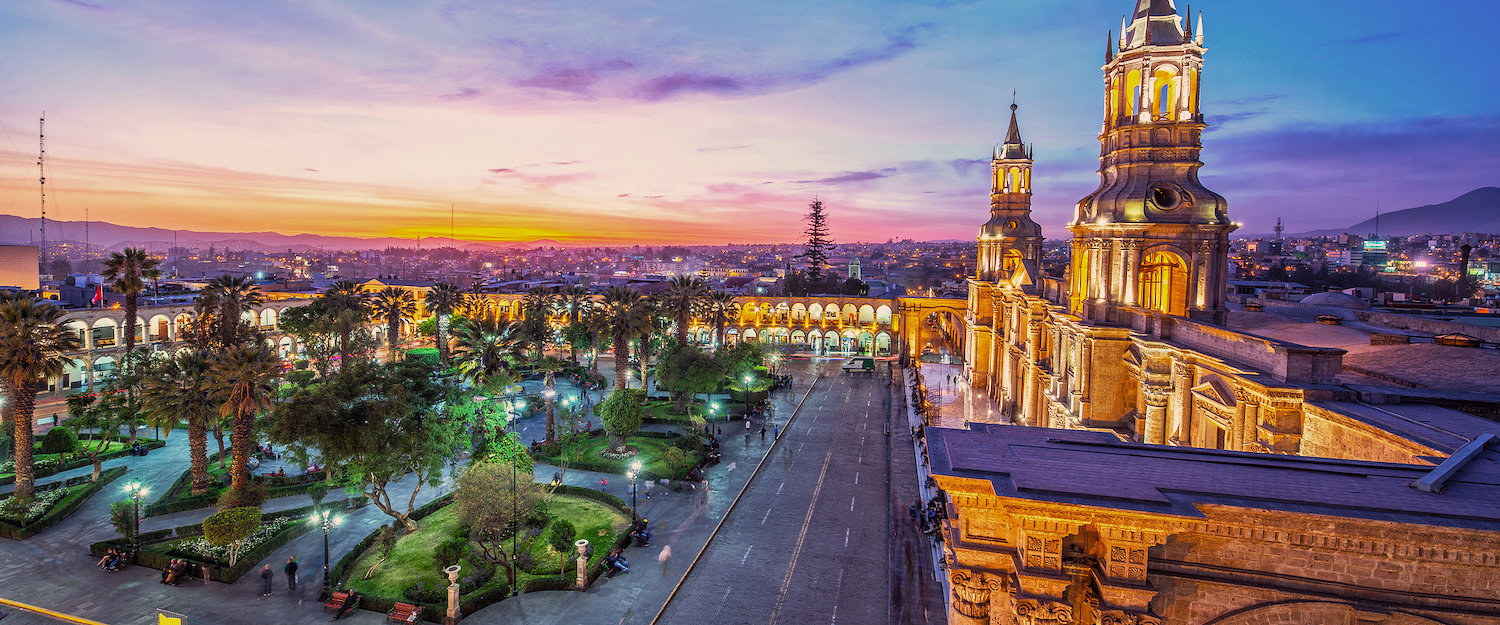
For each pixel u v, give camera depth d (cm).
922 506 3934
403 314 9031
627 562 3256
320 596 2966
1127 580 1362
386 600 2866
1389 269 19162
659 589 3069
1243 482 1433
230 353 3872
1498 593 1298
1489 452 1688
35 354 3891
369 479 3516
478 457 3750
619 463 4712
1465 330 3906
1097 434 1777
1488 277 13988
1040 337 5544
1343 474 1502
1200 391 3152
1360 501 1344
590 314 7725
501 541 3469
